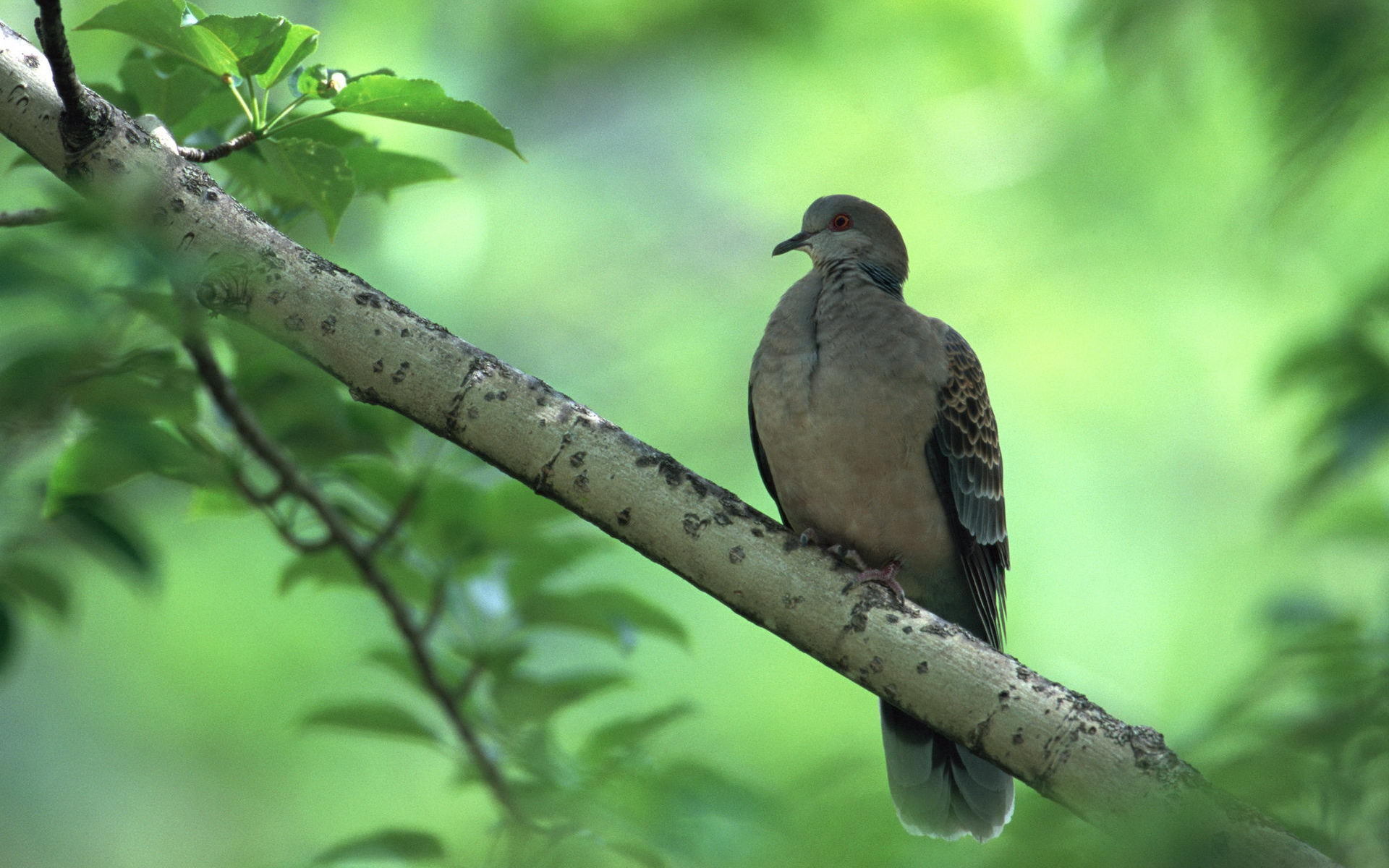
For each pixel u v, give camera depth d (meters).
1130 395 18.98
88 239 5.27
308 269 6.02
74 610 7.19
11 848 14.86
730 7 18.92
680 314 20.36
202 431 7.40
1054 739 5.70
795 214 19.95
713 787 7.00
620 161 20.92
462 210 16.84
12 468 5.99
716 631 15.67
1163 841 5.09
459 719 7.34
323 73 6.18
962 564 9.32
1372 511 9.05
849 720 14.02
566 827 6.71
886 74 18.55
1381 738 6.08
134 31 5.94
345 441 7.53
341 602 16.00
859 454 8.64
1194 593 15.45
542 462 6.07
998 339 19.33
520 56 19.97
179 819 15.36
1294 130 9.79
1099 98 16.77
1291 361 8.73
